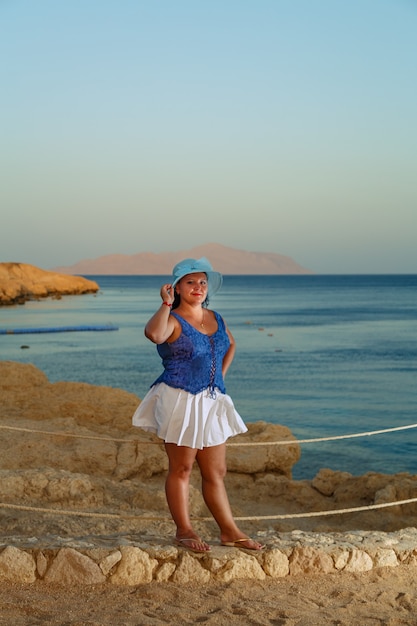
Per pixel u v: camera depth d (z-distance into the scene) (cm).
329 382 3841
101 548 531
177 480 552
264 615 490
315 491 1005
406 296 15512
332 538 607
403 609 519
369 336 6581
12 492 778
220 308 11019
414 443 2173
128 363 4631
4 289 11612
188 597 513
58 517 728
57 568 520
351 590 544
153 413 546
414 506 923
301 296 15600
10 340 6044
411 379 3959
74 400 1107
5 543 540
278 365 4575
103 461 937
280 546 573
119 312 9700
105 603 497
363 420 2788
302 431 2570
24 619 466
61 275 15212
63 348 5472
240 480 1018
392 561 589
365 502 975
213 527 804
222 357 552
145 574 530
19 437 943
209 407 541
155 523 737
